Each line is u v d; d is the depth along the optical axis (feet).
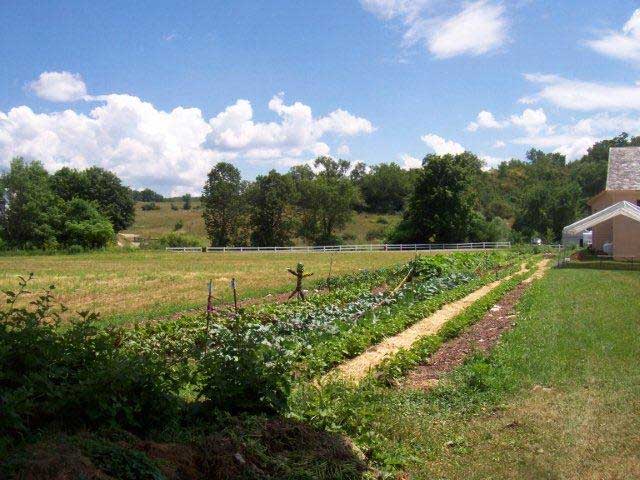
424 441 23.88
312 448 20.71
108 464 15.43
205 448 18.44
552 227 245.86
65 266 138.10
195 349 24.29
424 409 27.84
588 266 108.47
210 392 22.39
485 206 320.09
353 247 222.48
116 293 81.66
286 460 19.26
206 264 142.10
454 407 28.25
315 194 287.07
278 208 275.80
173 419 20.93
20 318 20.15
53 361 19.80
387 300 65.00
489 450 23.07
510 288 76.48
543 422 25.52
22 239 226.99
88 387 18.71
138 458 16.11
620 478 20.27
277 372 23.56
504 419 26.23
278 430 20.86
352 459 20.93
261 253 202.08
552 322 48.67
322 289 84.48
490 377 31.71
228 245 282.77
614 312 53.31
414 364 36.19
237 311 44.70
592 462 21.57
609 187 143.43
